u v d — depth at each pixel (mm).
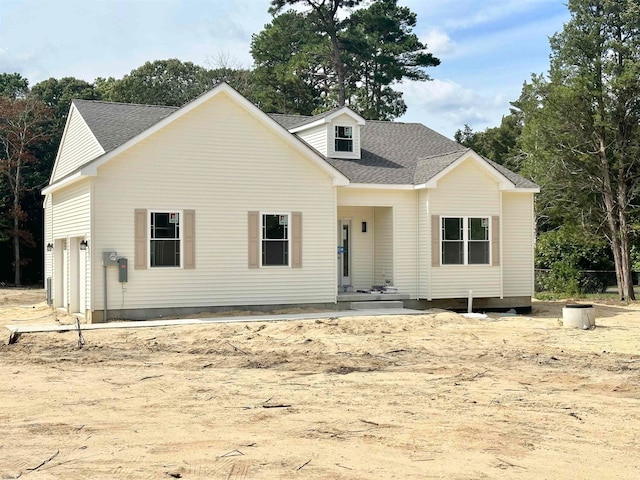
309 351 15969
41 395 11703
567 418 10141
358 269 25859
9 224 47656
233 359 15125
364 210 26000
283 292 22719
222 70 62156
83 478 7539
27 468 7879
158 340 17422
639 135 30109
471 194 25047
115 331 18500
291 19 54656
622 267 31047
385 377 13211
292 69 53406
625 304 28844
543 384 12547
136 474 7660
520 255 26578
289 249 22828
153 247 21094
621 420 10031
